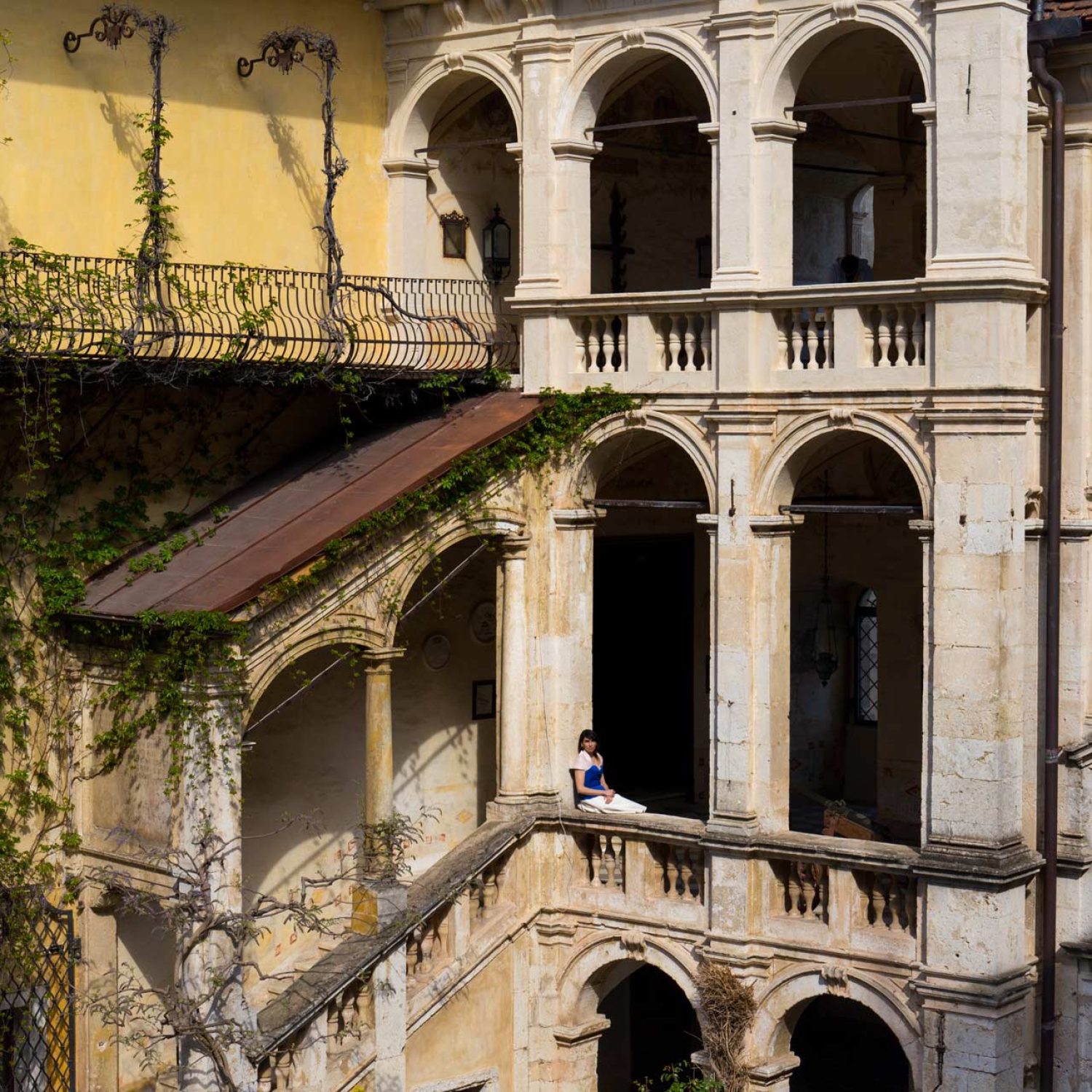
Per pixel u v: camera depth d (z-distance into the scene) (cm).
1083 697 2914
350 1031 2694
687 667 3797
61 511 2809
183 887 2614
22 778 2755
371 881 2764
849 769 4003
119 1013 2673
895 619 3628
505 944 3005
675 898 2966
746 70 2847
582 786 3053
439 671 3350
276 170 3095
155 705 2636
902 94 3300
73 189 2833
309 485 2936
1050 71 2828
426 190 3272
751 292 2833
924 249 3416
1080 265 2867
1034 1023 2811
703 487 3647
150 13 2911
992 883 2666
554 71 3041
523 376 3072
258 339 2820
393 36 3225
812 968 2841
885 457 3584
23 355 2559
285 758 3122
